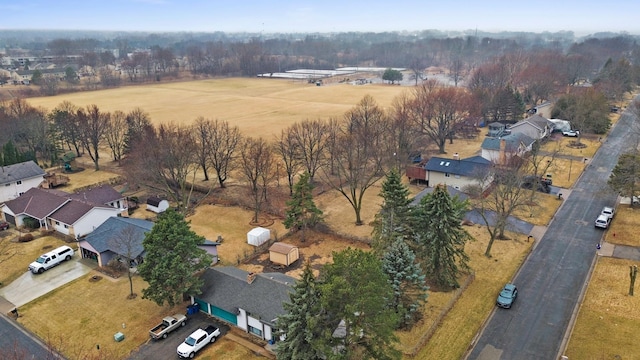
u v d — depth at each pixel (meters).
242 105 173.88
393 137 87.81
